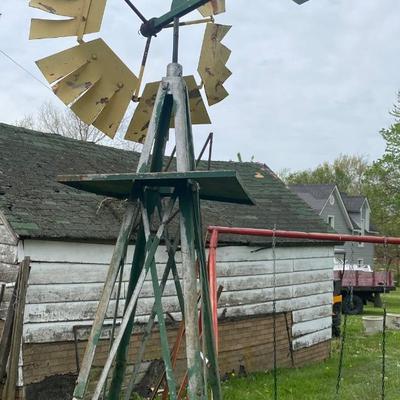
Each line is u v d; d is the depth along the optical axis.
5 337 6.62
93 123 3.30
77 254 7.42
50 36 3.15
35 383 6.87
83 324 7.43
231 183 2.91
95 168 9.42
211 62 3.65
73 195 8.20
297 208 12.27
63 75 3.20
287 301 10.77
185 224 3.08
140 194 3.20
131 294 3.28
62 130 32.12
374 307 24.12
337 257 23.30
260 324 10.18
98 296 7.62
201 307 3.31
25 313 6.81
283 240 10.50
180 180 3.06
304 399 8.14
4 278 6.91
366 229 40.81
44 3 3.14
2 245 6.98
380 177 32.56
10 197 7.28
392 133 31.55
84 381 2.89
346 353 12.37
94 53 3.24
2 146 8.55
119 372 3.30
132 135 3.57
